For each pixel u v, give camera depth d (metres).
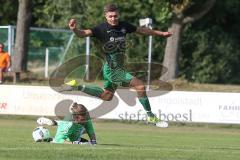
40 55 104.75
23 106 58.44
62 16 101.25
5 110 58.88
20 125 54.25
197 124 58.03
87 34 31.88
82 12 99.50
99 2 102.12
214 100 57.38
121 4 105.25
